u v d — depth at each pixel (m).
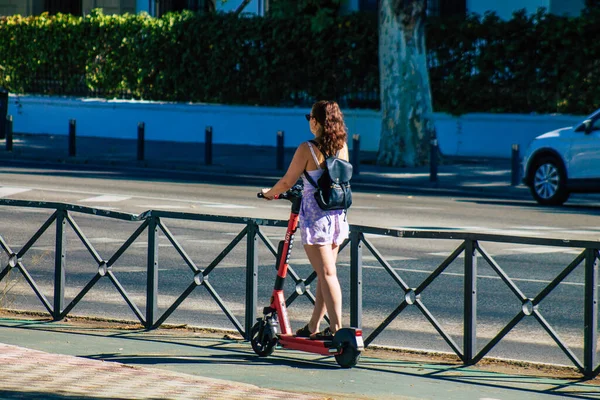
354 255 10.23
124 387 8.00
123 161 35.75
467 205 25.05
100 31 47.75
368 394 8.48
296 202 9.54
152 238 11.31
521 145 38.03
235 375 9.05
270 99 43.88
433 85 39.66
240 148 41.72
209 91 45.47
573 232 19.80
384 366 9.70
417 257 16.77
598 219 22.36
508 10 42.31
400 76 35.66
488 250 17.50
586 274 9.34
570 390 8.88
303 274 15.09
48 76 49.75
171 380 8.40
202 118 45.03
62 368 8.70
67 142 43.09
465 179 31.27
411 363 9.91
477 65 38.56
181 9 51.56
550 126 37.47
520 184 29.98
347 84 41.84
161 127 46.06
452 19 39.12
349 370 9.45
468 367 9.78
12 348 9.62
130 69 47.31
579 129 25.41
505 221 21.55
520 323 12.35
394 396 8.44
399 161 35.69
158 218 11.25
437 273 10.00
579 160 25.16
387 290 14.14
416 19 35.56
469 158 37.88
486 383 9.07
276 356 10.00
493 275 15.14
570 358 9.48
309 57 42.34
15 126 50.12
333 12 44.38
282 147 33.28
